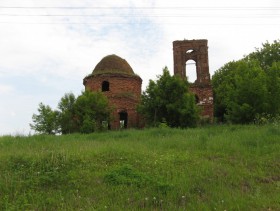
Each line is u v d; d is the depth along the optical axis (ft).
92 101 94.43
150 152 43.57
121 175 32.86
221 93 124.57
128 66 117.08
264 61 133.28
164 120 87.66
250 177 34.17
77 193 29.22
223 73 142.72
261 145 46.91
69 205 26.81
